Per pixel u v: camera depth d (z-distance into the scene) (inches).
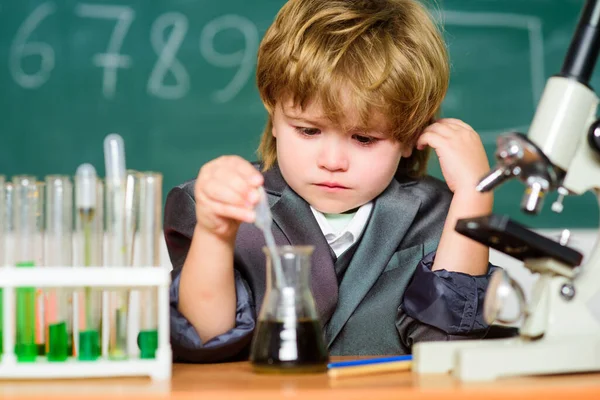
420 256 59.7
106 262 43.1
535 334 41.8
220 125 114.5
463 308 51.1
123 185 43.1
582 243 114.1
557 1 116.2
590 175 42.0
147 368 41.1
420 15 58.6
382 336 57.6
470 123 115.4
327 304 56.9
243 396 33.9
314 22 54.2
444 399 34.5
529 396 34.9
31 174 113.3
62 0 113.5
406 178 63.2
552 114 41.1
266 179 60.2
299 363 41.5
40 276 41.1
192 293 48.4
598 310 113.1
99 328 42.6
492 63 115.6
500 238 41.6
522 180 40.7
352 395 34.1
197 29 114.5
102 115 113.7
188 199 59.0
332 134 53.1
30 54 113.5
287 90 52.7
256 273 56.8
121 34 114.0
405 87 53.4
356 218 59.2
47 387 38.4
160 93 114.0
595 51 41.6
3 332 41.7
